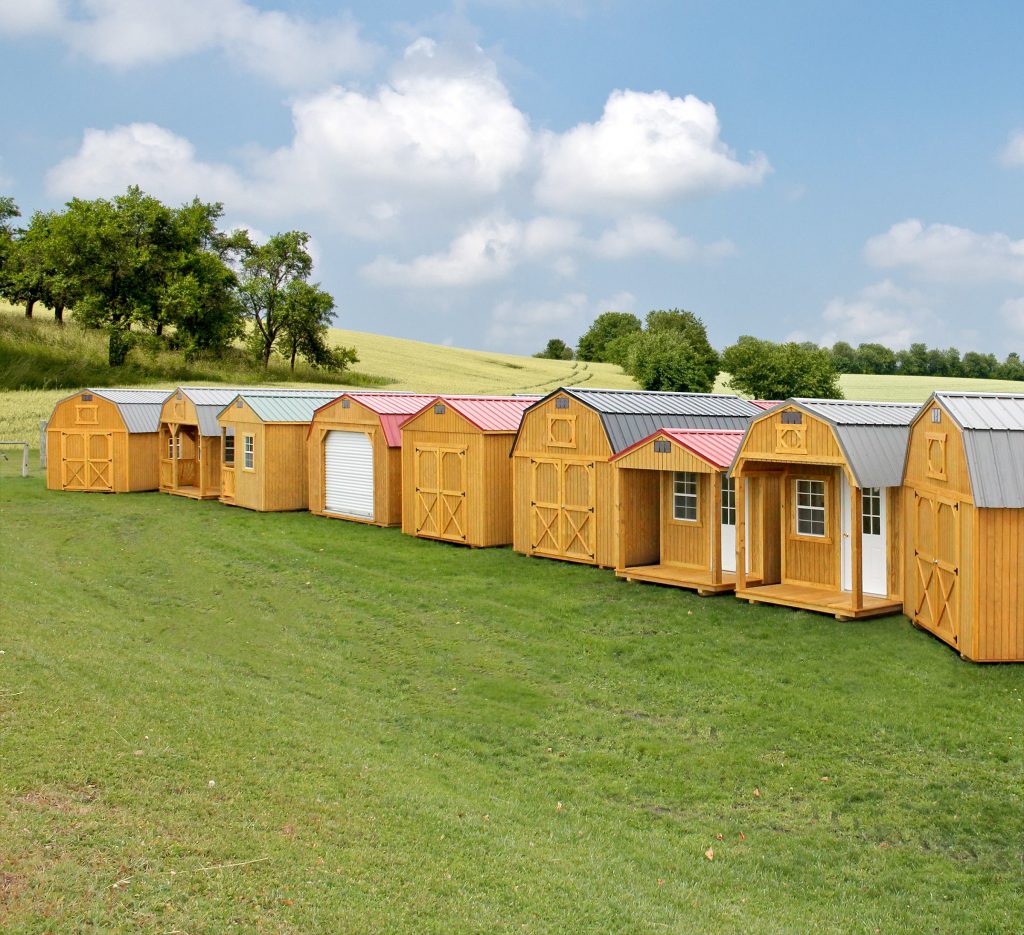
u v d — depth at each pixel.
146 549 24.69
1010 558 14.52
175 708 11.88
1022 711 13.02
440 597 19.83
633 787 11.62
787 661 15.30
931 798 11.03
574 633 17.25
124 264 64.94
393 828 9.25
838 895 9.18
